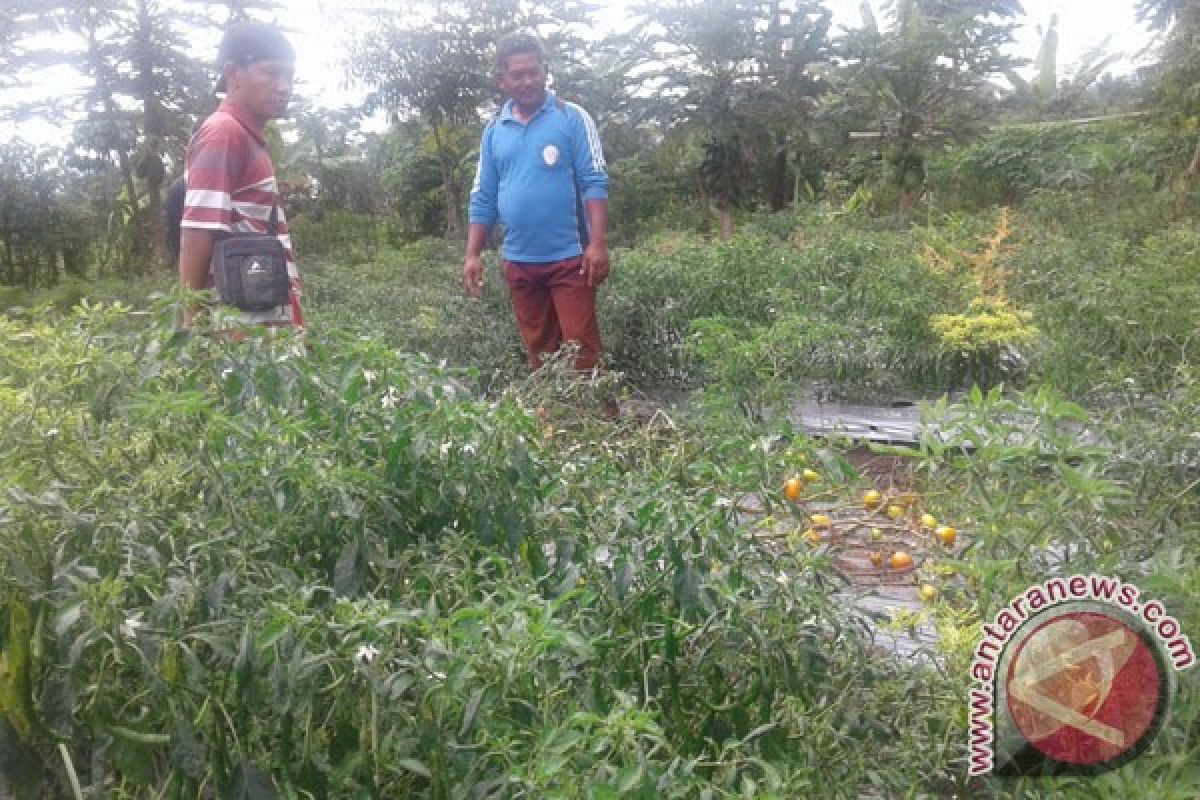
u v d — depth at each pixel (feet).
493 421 6.88
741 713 6.21
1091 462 6.29
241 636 5.07
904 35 59.98
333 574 6.44
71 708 4.94
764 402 13.61
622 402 15.48
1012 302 22.95
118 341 6.84
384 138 69.51
